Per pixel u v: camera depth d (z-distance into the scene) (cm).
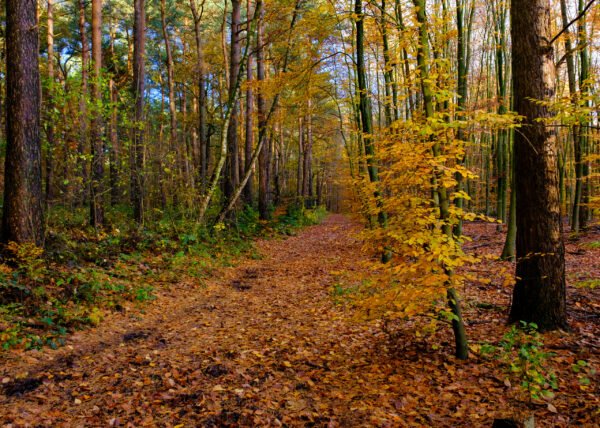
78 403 400
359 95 964
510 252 1025
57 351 516
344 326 662
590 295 685
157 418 380
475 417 358
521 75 527
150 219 1300
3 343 489
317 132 2670
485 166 2306
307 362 523
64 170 1007
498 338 525
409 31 557
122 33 2633
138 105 1302
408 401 403
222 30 2012
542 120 503
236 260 1274
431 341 551
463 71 967
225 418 382
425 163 439
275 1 1334
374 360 514
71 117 996
